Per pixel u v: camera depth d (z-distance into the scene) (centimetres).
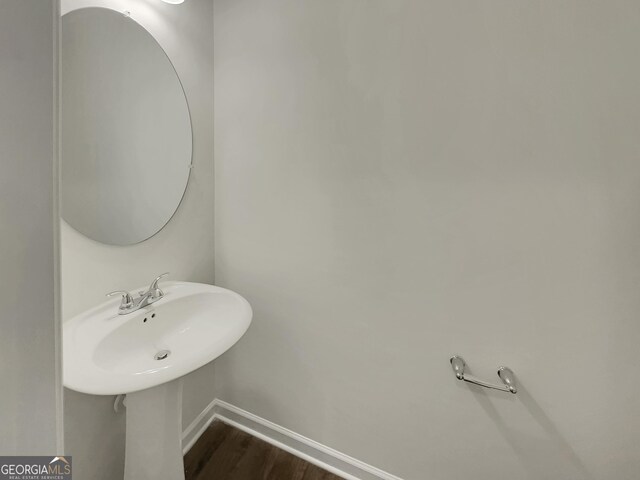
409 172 97
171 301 100
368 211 104
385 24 95
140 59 99
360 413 114
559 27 77
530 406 90
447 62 89
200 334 100
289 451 130
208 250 135
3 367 28
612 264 79
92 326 80
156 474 88
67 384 58
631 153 74
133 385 60
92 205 87
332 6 103
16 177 28
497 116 85
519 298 88
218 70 128
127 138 96
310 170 112
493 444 95
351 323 111
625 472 82
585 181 79
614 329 80
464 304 94
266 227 124
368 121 101
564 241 82
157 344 95
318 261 114
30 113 29
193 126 121
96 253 89
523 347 89
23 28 28
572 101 78
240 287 134
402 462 109
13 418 29
